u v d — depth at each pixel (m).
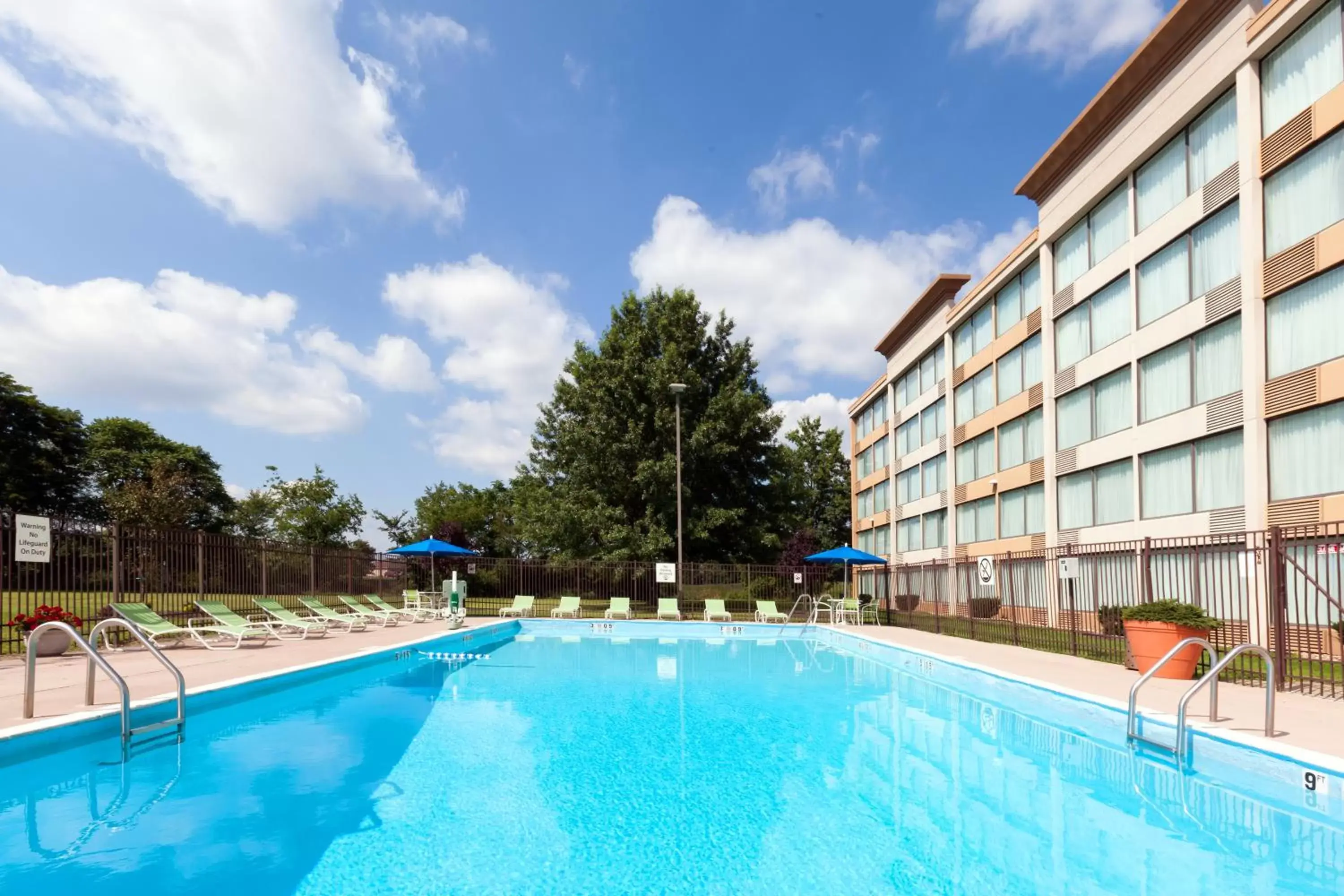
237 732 7.84
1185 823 5.15
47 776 6.03
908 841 4.77
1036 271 26.48
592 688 11.39
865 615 25.55
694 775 6.31
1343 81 14.23
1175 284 19.06
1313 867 4.37
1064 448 24.28
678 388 27.17
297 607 20.19
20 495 41.97
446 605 25.98
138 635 7.31
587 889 4.00
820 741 7.66
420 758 6.81
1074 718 8.68
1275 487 15.72
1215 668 6.68
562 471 41.09
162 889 3.91
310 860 4.36
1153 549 12.52
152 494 31.41
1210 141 17.83
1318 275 14.76
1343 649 8.65
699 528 32.97
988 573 16.70
